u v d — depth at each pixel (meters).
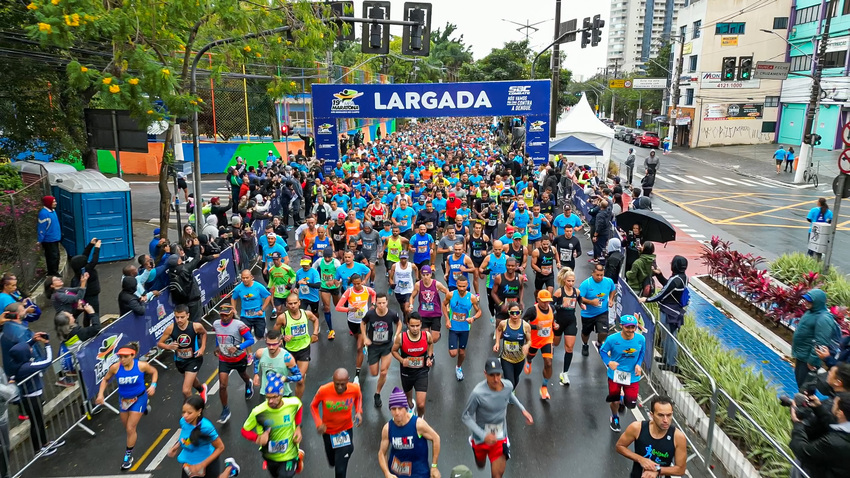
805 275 12.86
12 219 12.79
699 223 23.45
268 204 18.88
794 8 53.31
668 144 53.16
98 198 16.12
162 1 12.23
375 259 14.71
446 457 7.73
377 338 8.79
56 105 18.58
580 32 26.22
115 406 9.12
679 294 9.82
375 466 7.55
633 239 13.39
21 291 12.73
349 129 45.16
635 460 5.79
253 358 10.73
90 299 10.85
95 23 10.88
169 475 7.43
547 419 8.67
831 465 5.25
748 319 12.98
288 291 11.51
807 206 27.03
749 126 57.41
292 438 6.47
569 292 9.56
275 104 36.81
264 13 13.73
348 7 14.80
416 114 27.06
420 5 14.41
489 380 6.54
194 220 17.05
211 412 8.99
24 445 7.86
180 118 13.86
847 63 45.59
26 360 7.98
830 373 5.73
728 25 55.72
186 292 11.07
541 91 26.62
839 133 46.97
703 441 8.04
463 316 9.52
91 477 7.41
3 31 14.60
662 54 84.00
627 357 7.94
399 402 5.86
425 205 17.38
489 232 17.36
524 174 27.77
